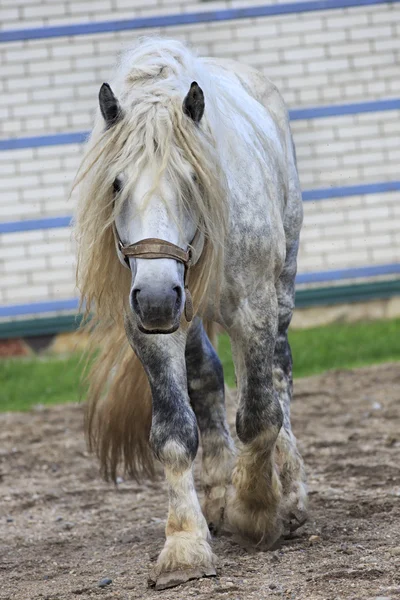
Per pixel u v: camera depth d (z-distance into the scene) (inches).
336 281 864.9
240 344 304.0
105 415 364.8
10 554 338.3
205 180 260.7
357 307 854.5
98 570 303.9
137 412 359.9
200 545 277.1
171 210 255.3
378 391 603.8
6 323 828.0
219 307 298.4
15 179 862.5
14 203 864.9
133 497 418.3
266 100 363.6
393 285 852.0
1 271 856.9
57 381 717.3
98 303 289.0
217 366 345.1
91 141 276.2
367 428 511.2
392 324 818.8
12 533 370.9
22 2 864.9
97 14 868.6
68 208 868.0
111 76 297.1
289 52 877.2
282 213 341.7
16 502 423.2
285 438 344.8
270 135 334.6
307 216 872.9
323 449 469.7
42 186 864.3
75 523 379.6
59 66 868.0
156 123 258.7
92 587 281.6
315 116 866.8
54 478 466.0
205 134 269.6
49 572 308.2
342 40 879.1
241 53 874.1
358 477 407.8
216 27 870.4
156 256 252.7
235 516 315.6
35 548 344.2
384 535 310.3
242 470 309.4
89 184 266.8
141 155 256.2
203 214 262.4
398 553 284.7
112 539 347.3
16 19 867.4
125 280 285.0
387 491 376.5
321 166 880.9
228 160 290.8
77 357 789.9
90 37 866.1
